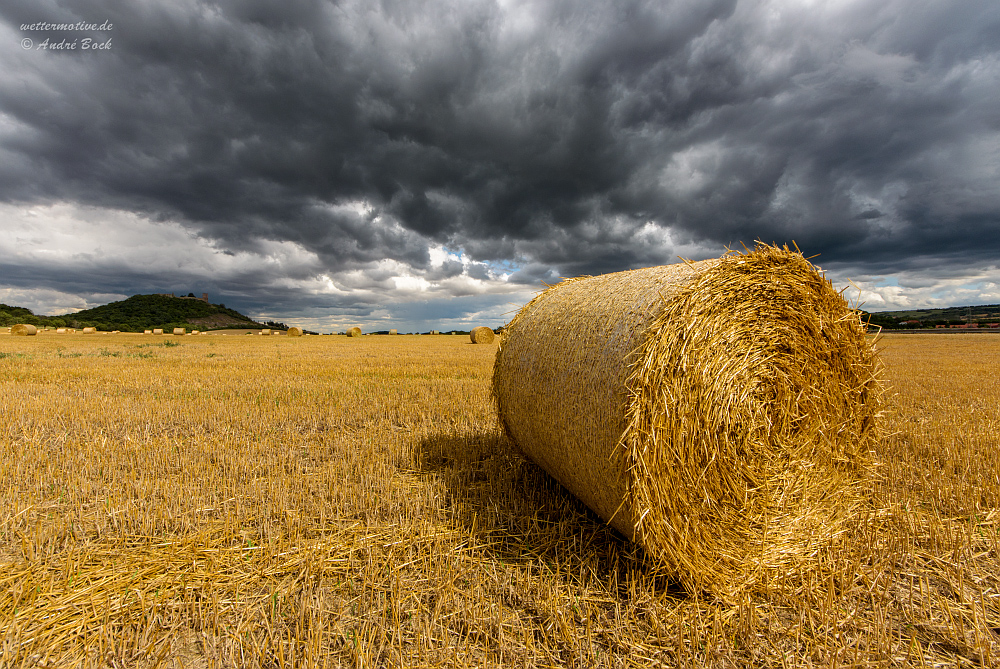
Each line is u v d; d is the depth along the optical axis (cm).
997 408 856
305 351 2553
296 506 437
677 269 399
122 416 787
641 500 326
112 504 431
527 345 491
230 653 252
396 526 401
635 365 339
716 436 358
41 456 559
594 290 458
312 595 302
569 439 400
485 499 466
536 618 288
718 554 351
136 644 260
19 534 376
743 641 275
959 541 365
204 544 364
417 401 934
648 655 263
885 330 5859
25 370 1402
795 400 401
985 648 261
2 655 247
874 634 278
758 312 382
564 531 399
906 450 585
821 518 410
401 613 289
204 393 1030
